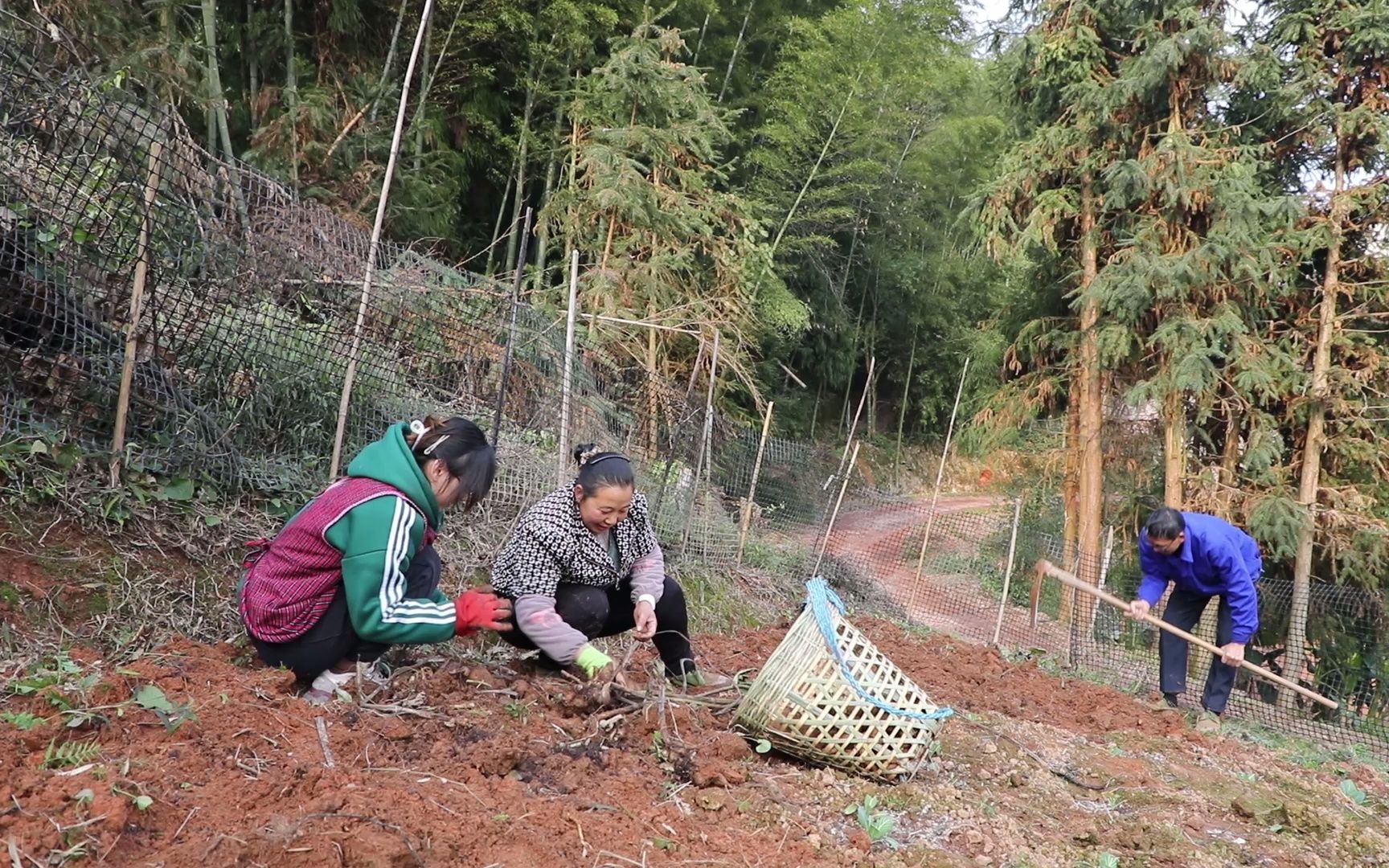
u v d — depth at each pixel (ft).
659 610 12.03
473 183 41.93
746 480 28.25
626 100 33.14
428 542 10.27
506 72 39.50
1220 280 29.43
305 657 9.73
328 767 7.88
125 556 11.43
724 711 11.57
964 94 59.21
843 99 47.78
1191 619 19.72
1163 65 29.71
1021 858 9.10
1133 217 31.09
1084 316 32.01
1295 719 23.56
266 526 13.41
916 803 9.96
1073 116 33.32
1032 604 27.66
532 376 18.49
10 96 11.46
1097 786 12.20
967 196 35.35
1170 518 18.08
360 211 30.45
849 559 29.68
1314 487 29.78
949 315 66.80
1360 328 30.81
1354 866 10.50
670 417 22.49
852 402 69.41
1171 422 30.30
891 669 10.66
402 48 36.78
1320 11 30.01
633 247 32.09
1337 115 29.66
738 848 8.14
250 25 32.91
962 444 37.58
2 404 11.48
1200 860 9.85
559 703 10.64
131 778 7.11
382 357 15.96
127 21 25.49
